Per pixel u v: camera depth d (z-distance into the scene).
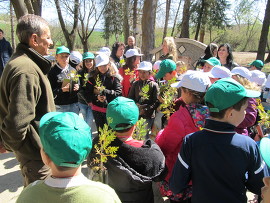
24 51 1.88
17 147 1.80
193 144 1.58
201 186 1.57
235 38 31.94
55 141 1.04
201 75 2.15
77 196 1.04
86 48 24.03
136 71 4.23
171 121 2.11
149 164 1.81
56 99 3.71
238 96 1.46
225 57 4.44
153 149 1.88
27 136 1.86
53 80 3.63
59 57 3.63
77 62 4.80
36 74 1.82
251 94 1.57
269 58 16.38
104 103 3.77
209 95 1.53
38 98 1.85
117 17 24.97
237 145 1.46
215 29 22.28
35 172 1.97
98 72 3.80
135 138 2.14
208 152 1.51
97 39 33.59
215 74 2.87
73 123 1.12
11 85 1.73
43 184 1.09
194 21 19.98
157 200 2.80
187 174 1.64
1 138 1.94
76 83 3.74
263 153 1.25
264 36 13.48
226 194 1.49
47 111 1.94
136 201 1.82
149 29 8.83
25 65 1.77
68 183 1.07
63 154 1.04
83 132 1.11
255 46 31.33
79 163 1.08
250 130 3.00
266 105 2.97
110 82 3.80
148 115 3.41
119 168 1.72
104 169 1.65
